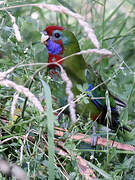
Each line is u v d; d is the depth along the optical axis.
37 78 5.45
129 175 5.14
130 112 6.98
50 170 4.15
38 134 4.92
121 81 7.03
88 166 4.97
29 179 4.32
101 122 6.73
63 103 6.11
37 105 3.62
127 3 9.67
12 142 4.89
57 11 3.76
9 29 5.39
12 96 5.20
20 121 4.93
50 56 6.63
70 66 6.49
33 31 7.05
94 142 5.67
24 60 5.34
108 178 4.69
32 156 4.66
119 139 6.17
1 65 5.52
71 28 8.71
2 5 5.71
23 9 8.09
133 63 8.72
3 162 4.28
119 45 8.87
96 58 7.95
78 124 5.68
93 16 8.91
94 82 6.56
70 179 4.62
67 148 4.87
